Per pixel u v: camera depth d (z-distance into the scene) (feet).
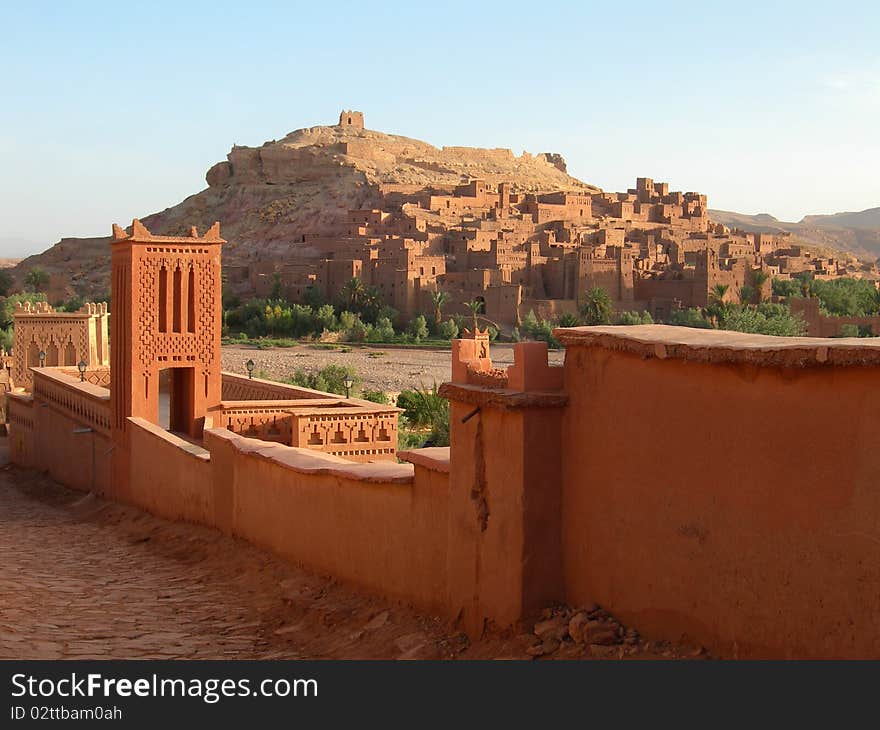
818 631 17.52
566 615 23.09
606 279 381.81
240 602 34.14
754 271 375.66
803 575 17.80
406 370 250.98
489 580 24.58
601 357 22.44
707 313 338.75
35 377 90.74
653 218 555.69
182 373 65.36
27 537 53.52
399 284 383.04
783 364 17.88
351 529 31.68
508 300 364.99
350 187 595.06
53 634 27.91
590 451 22.79
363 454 57.82
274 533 37.81
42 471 87.04
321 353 300.20
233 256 556.92
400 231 473.67
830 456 17.33
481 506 24.88
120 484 63.31
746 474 18.88
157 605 33.45
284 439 61.36
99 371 100.99
